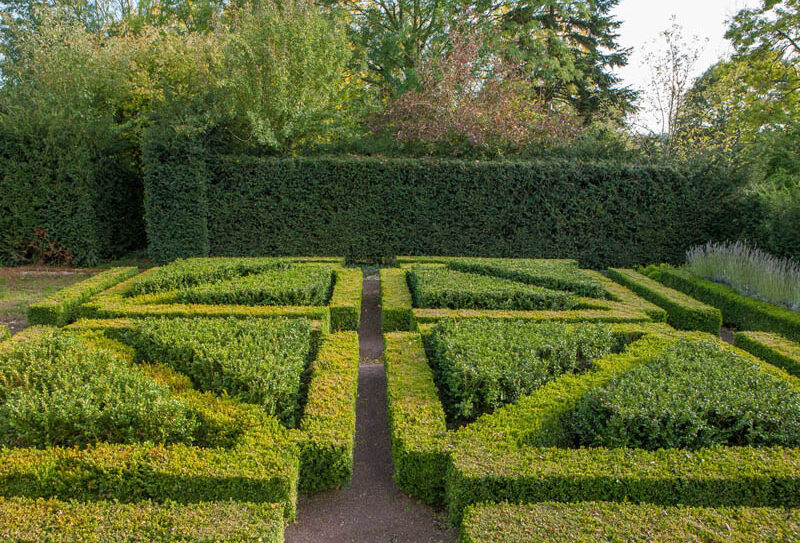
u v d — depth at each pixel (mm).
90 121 11641
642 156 12617
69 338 4965
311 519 3291
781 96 15164
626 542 2453
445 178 11656
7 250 11008
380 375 5590
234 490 2945
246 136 12367
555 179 11586
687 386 3930
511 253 11844
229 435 3533
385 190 11656
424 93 14180
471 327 5293
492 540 2459
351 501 3477
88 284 7516
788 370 4969
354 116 14883
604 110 18828
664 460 3113
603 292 7465
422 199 11703
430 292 6793
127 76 13258
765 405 3652
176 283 7461
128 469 2971
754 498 2977
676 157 14383
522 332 5137
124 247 12875
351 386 4184
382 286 7926
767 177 13109
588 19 19031
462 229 11812
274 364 4242
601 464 3051
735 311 7633
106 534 2504
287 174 11477
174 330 5031
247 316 6137
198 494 2957
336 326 6664
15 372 4066
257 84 11984
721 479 2943
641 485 2932
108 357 4488
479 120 13281
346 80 17359
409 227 11773
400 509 3395
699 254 9984
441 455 3277
